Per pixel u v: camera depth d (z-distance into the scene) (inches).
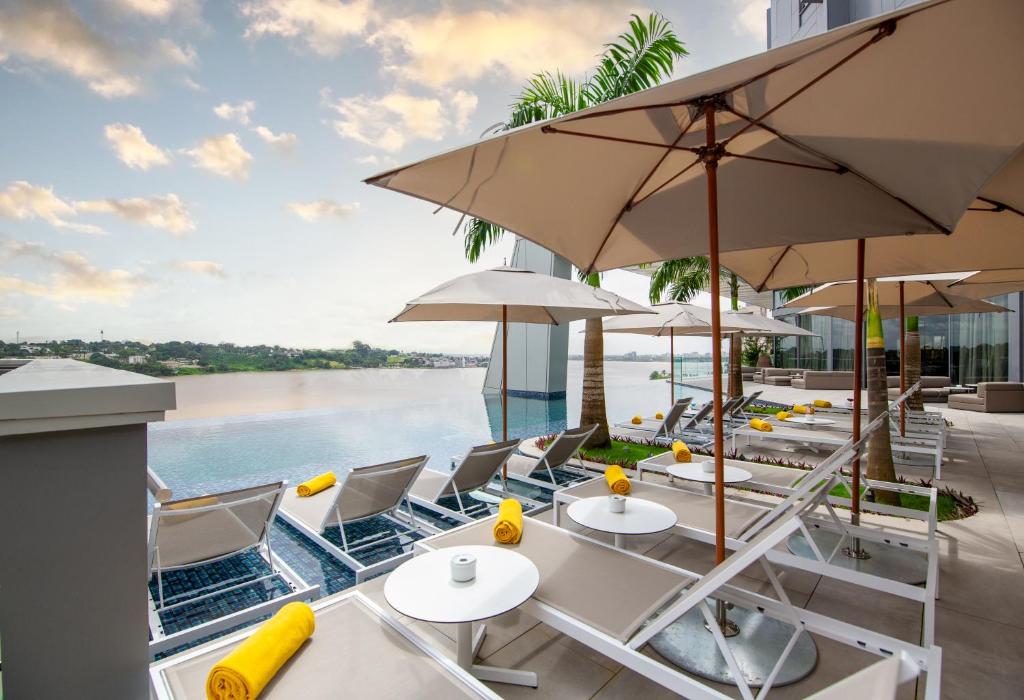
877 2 796.0
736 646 102.0
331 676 71.0
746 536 126.4
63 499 35.9
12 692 34.9
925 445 268.2
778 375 895.7
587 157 94.7
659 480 228.2
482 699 66.7
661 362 1771.7
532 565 99.5
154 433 447.5
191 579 139.5
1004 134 68.4
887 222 93.4
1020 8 53.0
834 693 32.5
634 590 97.0
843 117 78.9
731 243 110.3
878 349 200.5
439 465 311.1
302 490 197.8
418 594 87.1
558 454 217.3
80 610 36.8
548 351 723.4
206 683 65.7
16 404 31.6
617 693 90.4
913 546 116.7
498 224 105.5
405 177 84.0
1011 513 190.1
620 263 129.6
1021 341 572.4
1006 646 105.8
